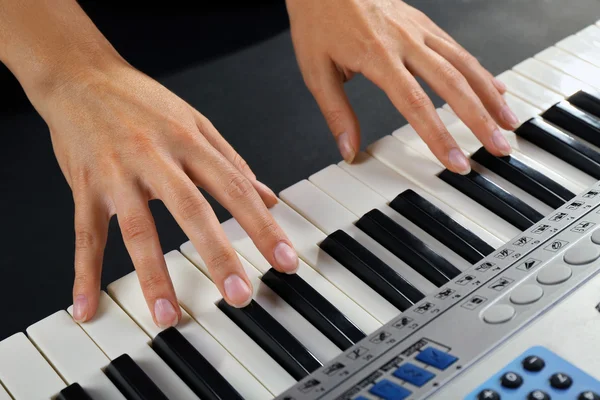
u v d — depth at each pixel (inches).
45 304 34.2
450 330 23.0
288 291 24.9
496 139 27.8
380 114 39.4
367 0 31.9
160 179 27.0
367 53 30.8
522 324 22.8
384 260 25.5
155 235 26.5
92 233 27.6
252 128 39.3
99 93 29.1
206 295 25.3
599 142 28.3
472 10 44.8
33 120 40.7
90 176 28.0
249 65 42.4
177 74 42.0
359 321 24.3
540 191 26.7
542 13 44.3
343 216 26.7
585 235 24.5
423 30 31.8
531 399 21.4
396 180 27.7
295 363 23.4
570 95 29.8
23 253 35.7
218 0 46.4
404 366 22.5
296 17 33.4
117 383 23.6
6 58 30.7
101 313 25.2
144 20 45.4
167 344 24.0
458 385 21.9
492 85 30.0
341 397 22.1
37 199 37.5
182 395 23.3
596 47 31.6
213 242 25.7
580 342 22.3
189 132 28.2
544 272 23.8
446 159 27.5
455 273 24.9
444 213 26.3
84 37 30.6
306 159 37.9
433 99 39.9
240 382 23.4
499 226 26.1
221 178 27.2
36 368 23.9
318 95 32.4
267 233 25.9
